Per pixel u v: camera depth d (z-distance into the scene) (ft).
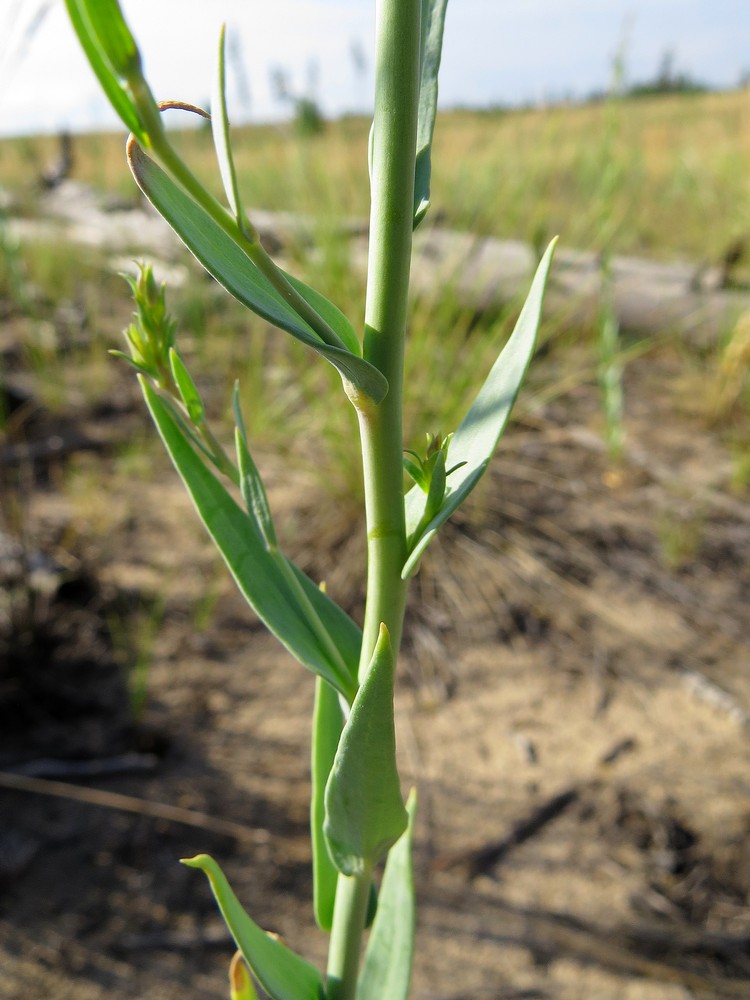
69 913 0.72
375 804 0.27
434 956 0.70
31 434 1.47
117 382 1.70
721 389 1.53
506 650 1.03
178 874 0.75
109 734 0.89
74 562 1.11
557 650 1.03
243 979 0.33
